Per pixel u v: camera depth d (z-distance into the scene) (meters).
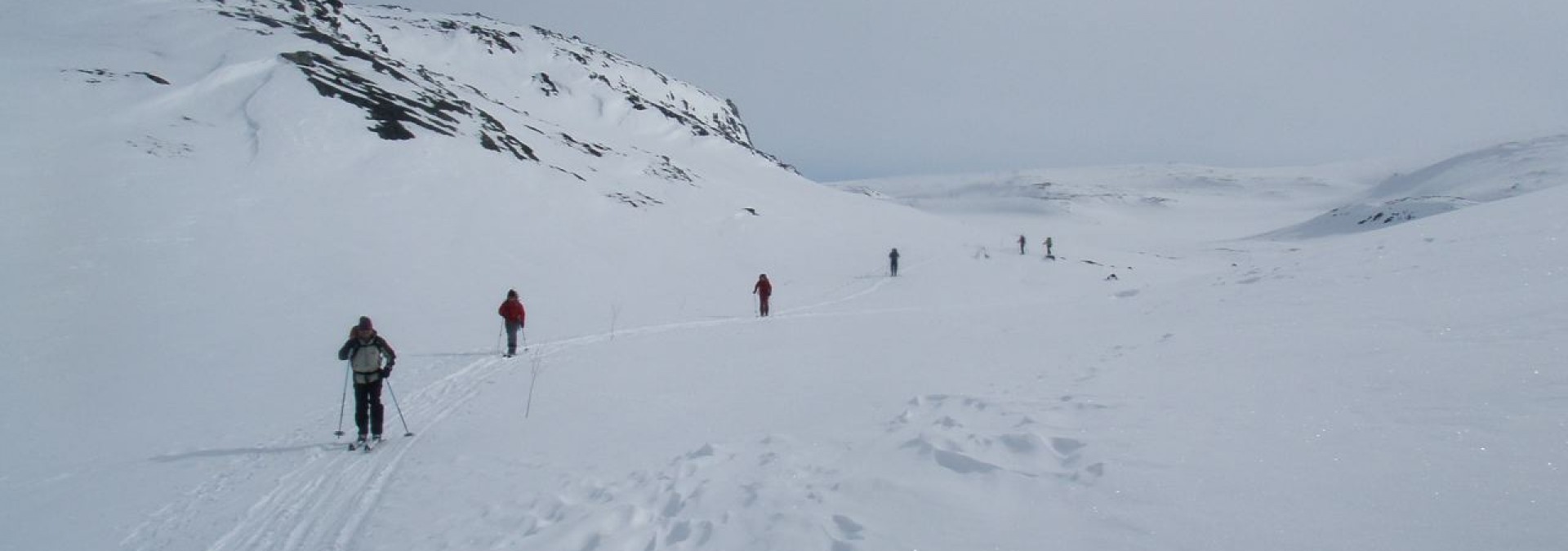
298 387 12.00
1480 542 2.75
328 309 19.55
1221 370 6.19
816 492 4.73
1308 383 5.25
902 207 69.62
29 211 21.45
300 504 6.60
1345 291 9.23
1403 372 5.02
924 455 5.08
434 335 17.41
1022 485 4.23
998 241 50.16
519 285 24.98
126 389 11.95
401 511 6.08
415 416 9.88
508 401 10.39
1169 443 4.43
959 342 11.84
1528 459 3.31
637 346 15.31
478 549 4.97
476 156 36.69
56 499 7.02
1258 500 3.46
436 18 102.38
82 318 16.34
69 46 35.47
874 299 25.16
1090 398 5.90
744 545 4.13
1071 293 26.98
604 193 39.56
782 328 17.25
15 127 26.22
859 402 7.56
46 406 10.90
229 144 30.23
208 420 9.98
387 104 37.44
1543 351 4.79
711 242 36.94
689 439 7.02
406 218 28.91
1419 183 123.19
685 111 112.00
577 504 5.52
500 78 83.12
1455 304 6.97
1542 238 9.45
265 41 40.97
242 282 20.48
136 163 26.28
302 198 27.84
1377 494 3.30
